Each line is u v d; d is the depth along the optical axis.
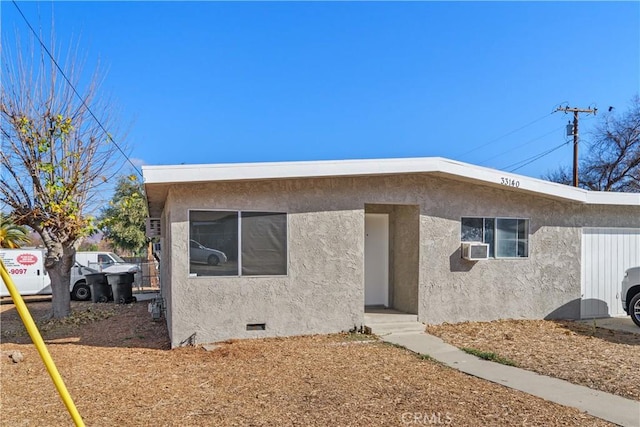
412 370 7.07
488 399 5.74
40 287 19.22
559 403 5.63
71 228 12.27
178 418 5.09
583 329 10.59
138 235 29.69
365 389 6.09
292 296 9.30
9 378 6.71
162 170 8.21
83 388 6.21
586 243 12.26
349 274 9.68
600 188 30.06
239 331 8.99
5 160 11.23
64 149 11.80
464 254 10.66
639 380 6.58
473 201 10.92
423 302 10.37
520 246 11.43
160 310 12.96
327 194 9.60
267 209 9.20
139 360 7.81
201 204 8.80
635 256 12.83
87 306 15.56
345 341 8.95
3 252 18.67
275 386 6.23
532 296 11.45
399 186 10.19
